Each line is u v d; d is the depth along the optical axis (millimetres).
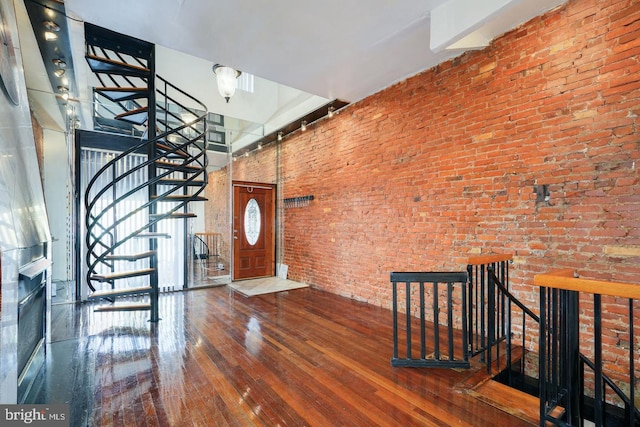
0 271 1630
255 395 2146
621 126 2264
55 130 5848
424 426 1834
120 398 2107
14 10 2420
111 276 3459
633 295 1391
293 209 6219
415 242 3809
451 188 3402
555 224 2604
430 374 2447
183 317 3865
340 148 5027
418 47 3209
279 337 3195
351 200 4801
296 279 6094
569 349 1727
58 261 5797
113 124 5324
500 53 2979
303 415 1931
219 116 6148
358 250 4676
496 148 3006
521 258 2818
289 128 6039
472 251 3203
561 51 2578
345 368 2539
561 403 1917
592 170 2402
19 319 2088
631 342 1461
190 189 5910
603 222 2344
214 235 7078
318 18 2740
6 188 1942
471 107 3215
